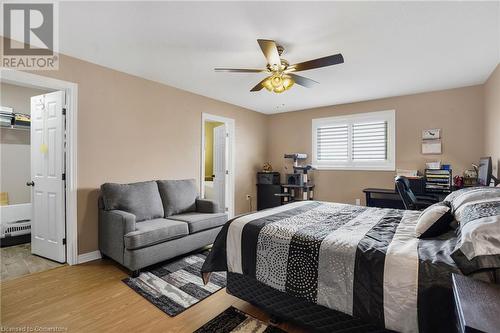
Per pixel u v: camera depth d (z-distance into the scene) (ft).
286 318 5.74
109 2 6.23
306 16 6.77
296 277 5.39
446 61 9.61
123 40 8.18
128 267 8.30
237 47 8.63
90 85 9.87
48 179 9.82
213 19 6.95
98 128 10.11
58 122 9.52
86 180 9.74
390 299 4.25
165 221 10.10
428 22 7.00
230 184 16.80
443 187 12.36
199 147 14.39
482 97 12.17
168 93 12.76
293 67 7.92
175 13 6.70
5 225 11.41
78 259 9.48
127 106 11.08
